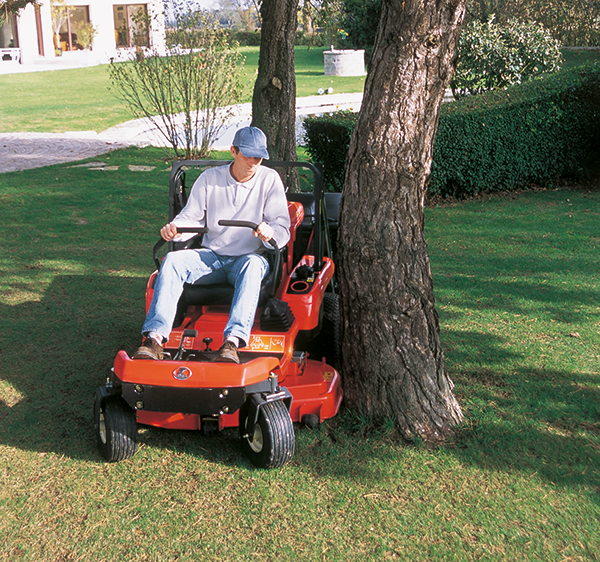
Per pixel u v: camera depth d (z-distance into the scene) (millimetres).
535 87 10430
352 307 3533
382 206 3357
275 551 2688
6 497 3010
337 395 3781
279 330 3527
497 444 3436
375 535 2781
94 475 3189
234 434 3607
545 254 6988
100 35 40594
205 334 3580
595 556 2654
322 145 9594
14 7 8797
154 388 3055
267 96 7746
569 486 3094
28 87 25547
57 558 2639
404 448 3408
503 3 20672
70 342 4754
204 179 3725
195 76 11875
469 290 5879
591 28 28422
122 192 9805
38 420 3688
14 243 7305
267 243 3594
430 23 3115
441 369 3596
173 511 2930
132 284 6066
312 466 3271
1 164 11859
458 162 9469
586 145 10672
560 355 4535
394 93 3223
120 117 18031
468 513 2918
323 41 10539
